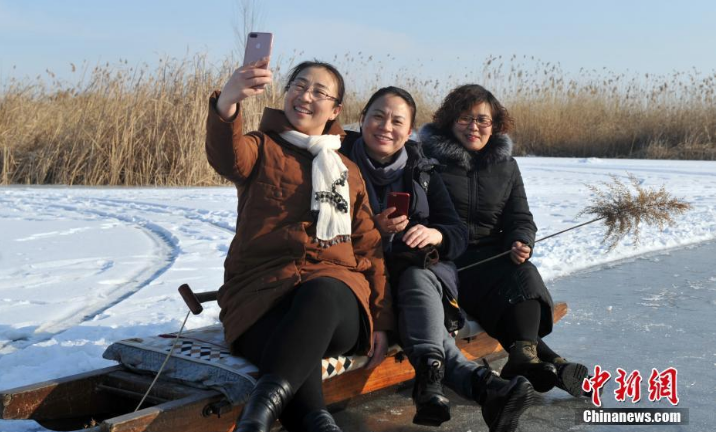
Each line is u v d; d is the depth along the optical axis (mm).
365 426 2494
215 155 2312
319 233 2355
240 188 2459
